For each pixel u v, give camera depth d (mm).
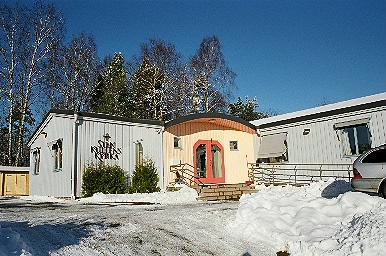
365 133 16047
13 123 32625
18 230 7402
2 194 25469
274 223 8164
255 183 20641
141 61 40156
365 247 6133
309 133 18250
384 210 7016
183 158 19641
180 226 8539
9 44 30594
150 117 37969
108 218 9078
